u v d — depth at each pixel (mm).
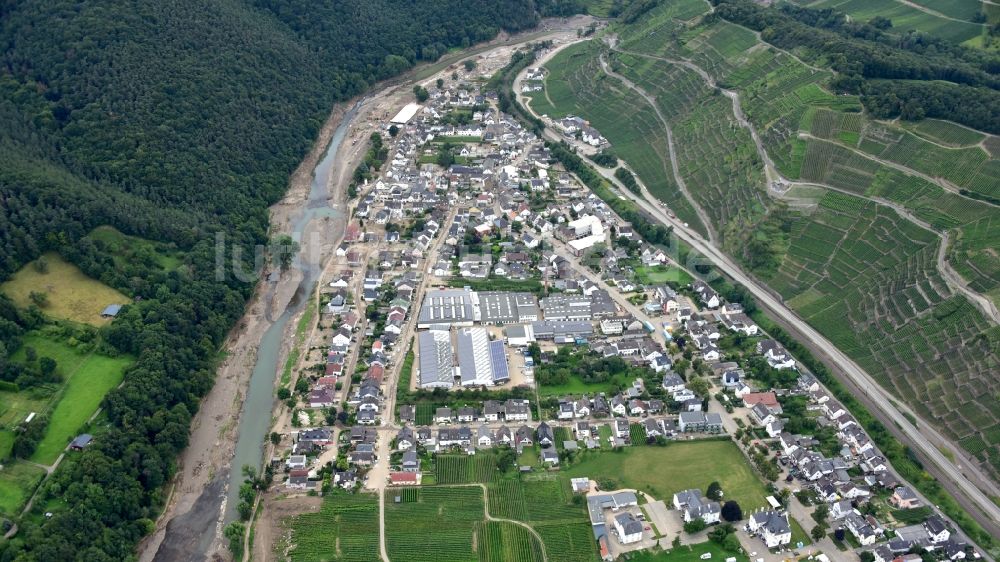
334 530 187250
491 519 190500
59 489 182750
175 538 187625
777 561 178625
